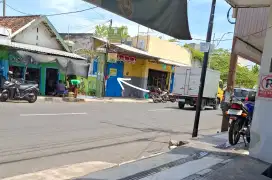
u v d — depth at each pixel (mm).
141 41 30594
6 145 7199
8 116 11047
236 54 10969
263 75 6586
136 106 20859
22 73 19344
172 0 4727
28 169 5789
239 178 5387
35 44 20094
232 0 6918
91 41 25312
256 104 6730
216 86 24906
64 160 6605
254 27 9922
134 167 5734
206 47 9531
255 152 6730
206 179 5215
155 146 8938
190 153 7012
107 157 7254
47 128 9609
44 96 19938
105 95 26094
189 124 14094
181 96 22500
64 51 22031
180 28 5230
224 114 11055
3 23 20203
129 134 10281
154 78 32719
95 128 10609
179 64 34000
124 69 28156
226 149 7555
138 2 4352
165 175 5320
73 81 21516
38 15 20047
